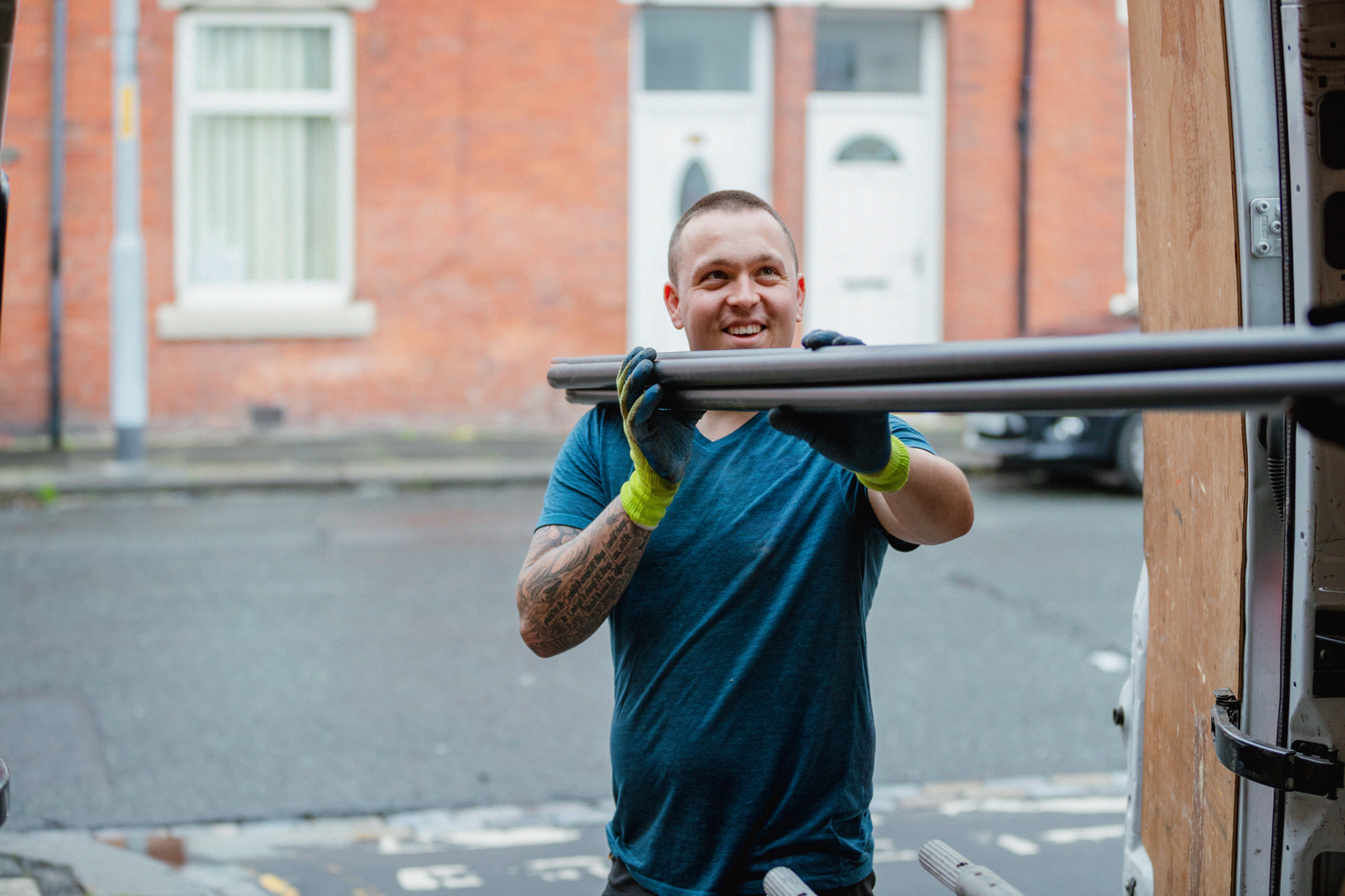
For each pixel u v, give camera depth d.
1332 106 1.71
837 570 1.97
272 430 12.44
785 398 1.52
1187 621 2.04
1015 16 12.87
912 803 4.63
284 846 4.26
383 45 12.37
